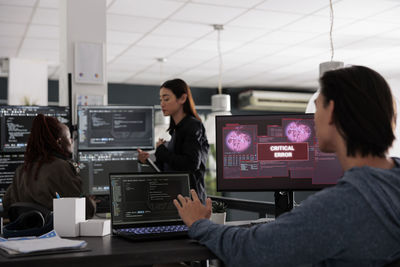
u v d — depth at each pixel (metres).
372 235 0.91
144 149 2.56
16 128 2.48
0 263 1.18
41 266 1.21
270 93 9.10
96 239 1.57
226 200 2.82
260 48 6.14
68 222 1.63
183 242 1.46
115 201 1.70
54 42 5.77
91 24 3.52
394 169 0.96
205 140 2.59
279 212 2.09
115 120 2.52
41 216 1.69
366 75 1.00
